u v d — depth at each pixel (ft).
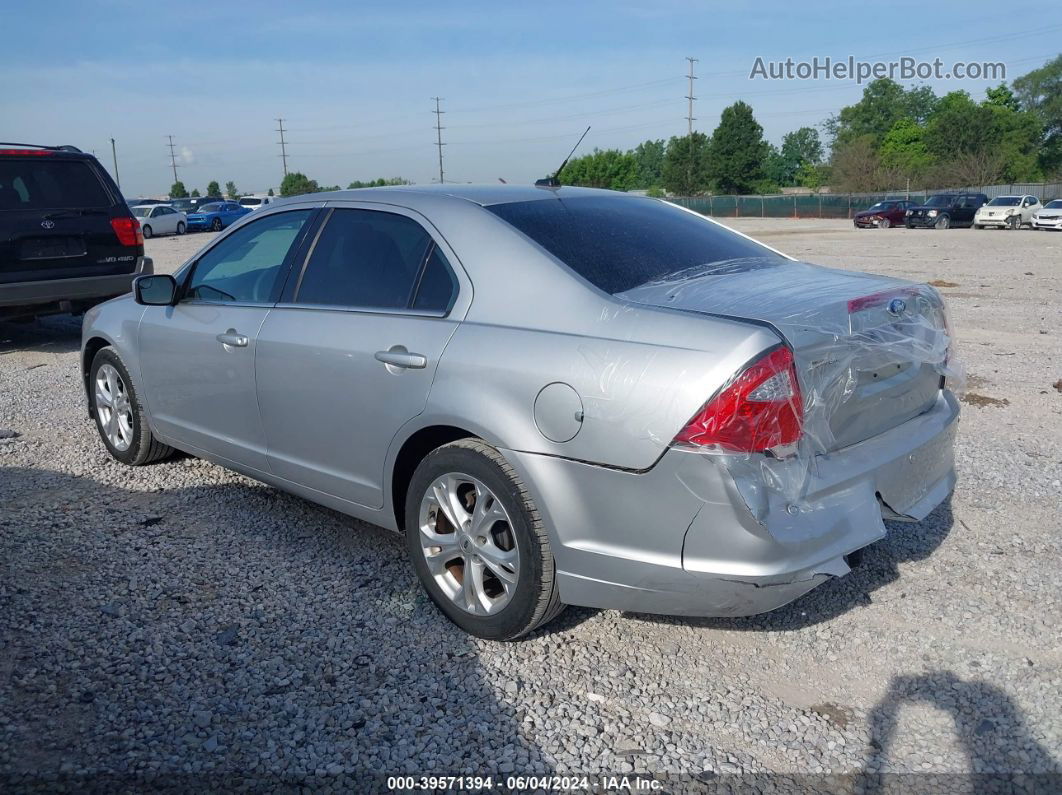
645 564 9.75
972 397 23.00
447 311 11.48
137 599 12.50
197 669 10.78
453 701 10.19
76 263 30.50
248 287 14.57
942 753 9.29
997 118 242.99
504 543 11.11
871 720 9.85
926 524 14.78
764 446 9.23
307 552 14.05
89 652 11.14
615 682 10.55
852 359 10.10
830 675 10.69
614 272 11.08
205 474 17.65
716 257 12.33
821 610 12.15
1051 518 14.94
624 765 9.13
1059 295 42.80
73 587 12.84
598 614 12.11
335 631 11.66
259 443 14.24
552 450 10.12
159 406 16.40
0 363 29.73
